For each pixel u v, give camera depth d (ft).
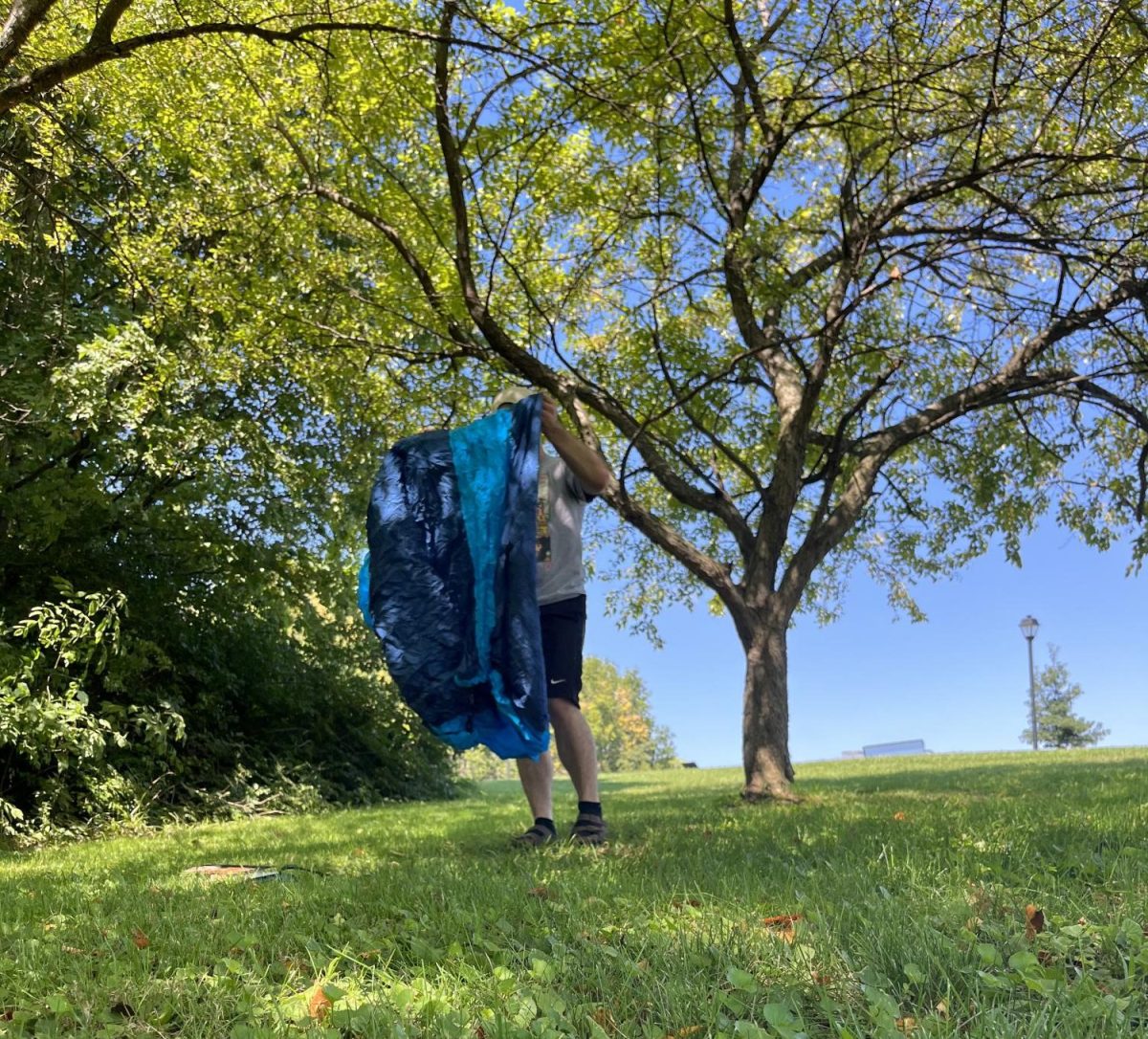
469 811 29.63
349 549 44.55
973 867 9.96
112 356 31.78
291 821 30.63
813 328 29.04
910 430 30.89
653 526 28.89
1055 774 32.94
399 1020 5.61
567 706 15.42
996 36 23.34
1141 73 24.44
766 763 26.96
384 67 27.07
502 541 14.37
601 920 8.25
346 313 34.09
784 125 27.76
